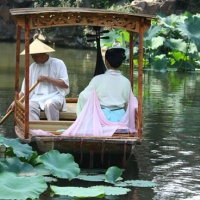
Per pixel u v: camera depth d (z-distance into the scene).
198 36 30.47
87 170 12.12
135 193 10.73
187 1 42.12
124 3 42.03
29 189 9.80
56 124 13.16
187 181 11.62
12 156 11.10
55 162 11.20
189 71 30.64
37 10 12.40
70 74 26.16
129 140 11.91
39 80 14.08
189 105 19.52
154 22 33.81
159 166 12.58
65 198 10.23
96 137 12.02
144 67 31.44
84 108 12.58
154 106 19.11
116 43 18.03
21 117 13.25
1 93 20.47
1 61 30.34
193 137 15.12
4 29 44.94
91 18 12.41
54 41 42.12
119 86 12.87
